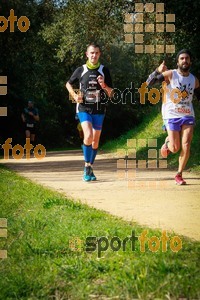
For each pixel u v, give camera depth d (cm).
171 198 908
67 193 1002
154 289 413
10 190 1009
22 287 436
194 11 1781
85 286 435
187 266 462
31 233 609
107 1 2503
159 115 2577
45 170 1555
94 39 2634
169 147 1138
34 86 3784
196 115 1900
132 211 784
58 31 2842
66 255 527
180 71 1112
